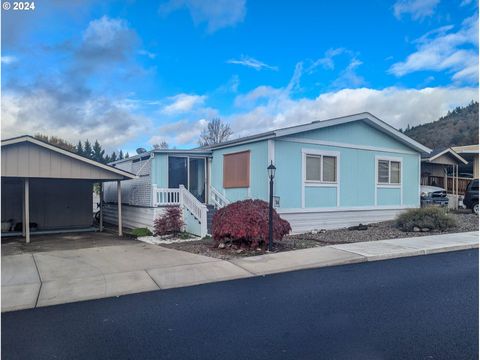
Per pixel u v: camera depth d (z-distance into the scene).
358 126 14.39
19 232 14.06
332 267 7.71
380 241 10.41
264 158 12.47
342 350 3.77
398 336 4.10
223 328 4.42
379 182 15.13
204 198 15.61
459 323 4.45
